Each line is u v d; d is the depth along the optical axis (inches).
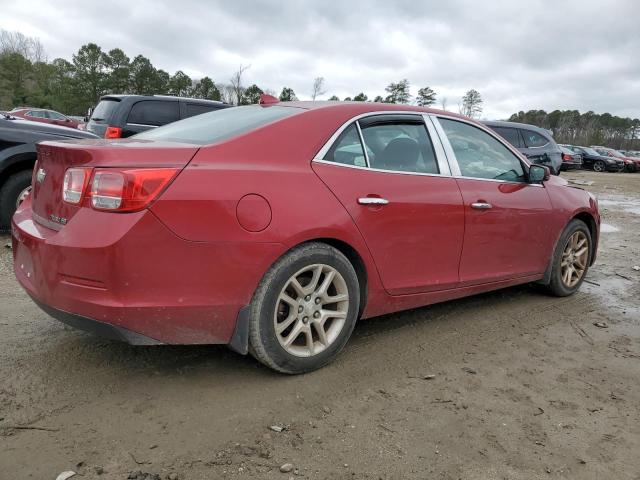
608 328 159.6
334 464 87.1
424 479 84.6
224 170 102.5
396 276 130.4
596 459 92.3
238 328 105.6
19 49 2819.9
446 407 107.0
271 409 102.7
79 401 102.7
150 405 102.2
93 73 2399.1
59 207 101.9
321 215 112.2
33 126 226.5
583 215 194.7
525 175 168.9
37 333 134.0
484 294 188.7
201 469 84.2
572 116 3946.9
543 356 135.6
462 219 142.4
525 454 92.6
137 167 95.0
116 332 95.3
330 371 120.1
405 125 138.8
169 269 96.3
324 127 121.3
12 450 86.7
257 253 103.4
